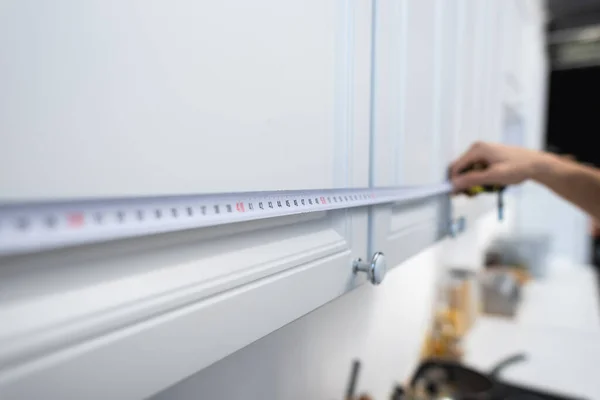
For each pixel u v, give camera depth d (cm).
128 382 18
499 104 104
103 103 18
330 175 35
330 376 68
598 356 121
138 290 19
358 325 77
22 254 15
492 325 145
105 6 18
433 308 129
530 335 136
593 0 201
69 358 16
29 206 15
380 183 43
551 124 312
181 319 21
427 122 56
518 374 113
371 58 40
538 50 203
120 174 19
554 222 231
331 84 34
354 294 75
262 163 27
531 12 166
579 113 306
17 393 15
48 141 16
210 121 23
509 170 73
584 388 105
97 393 17
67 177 17
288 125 29
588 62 290
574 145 309
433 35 56
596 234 246
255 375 50
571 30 240
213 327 23
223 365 45
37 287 15
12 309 15
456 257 153
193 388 41
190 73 22
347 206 32
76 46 17
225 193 23
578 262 227
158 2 20
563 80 308
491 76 93
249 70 26
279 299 28
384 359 91
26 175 16
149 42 20
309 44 31
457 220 70
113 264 18
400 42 46
